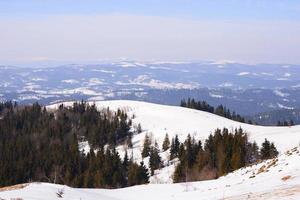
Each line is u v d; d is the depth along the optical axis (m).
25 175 134.88
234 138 110.31
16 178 133.25
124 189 43.59
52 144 161.88
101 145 165.25
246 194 27.03
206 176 98.94
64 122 189.62
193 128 165.75
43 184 35.03
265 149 94.88
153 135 168.50
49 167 136.00
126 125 175.75
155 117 193.62
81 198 31.97
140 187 44.44
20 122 190.25
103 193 41.19
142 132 175.25
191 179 99.81
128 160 136.00
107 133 169.25
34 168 137.12
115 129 170.38
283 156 40.06
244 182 35.34
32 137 172.25
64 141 169.00
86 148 168.75
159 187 43.47
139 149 157.12
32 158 142.50
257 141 112.06
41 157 144.75
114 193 41.94
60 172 131.62
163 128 173.75
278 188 26.05
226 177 44.91
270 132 124.50
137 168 113.19
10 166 136.62
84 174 122.25
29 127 183.50
